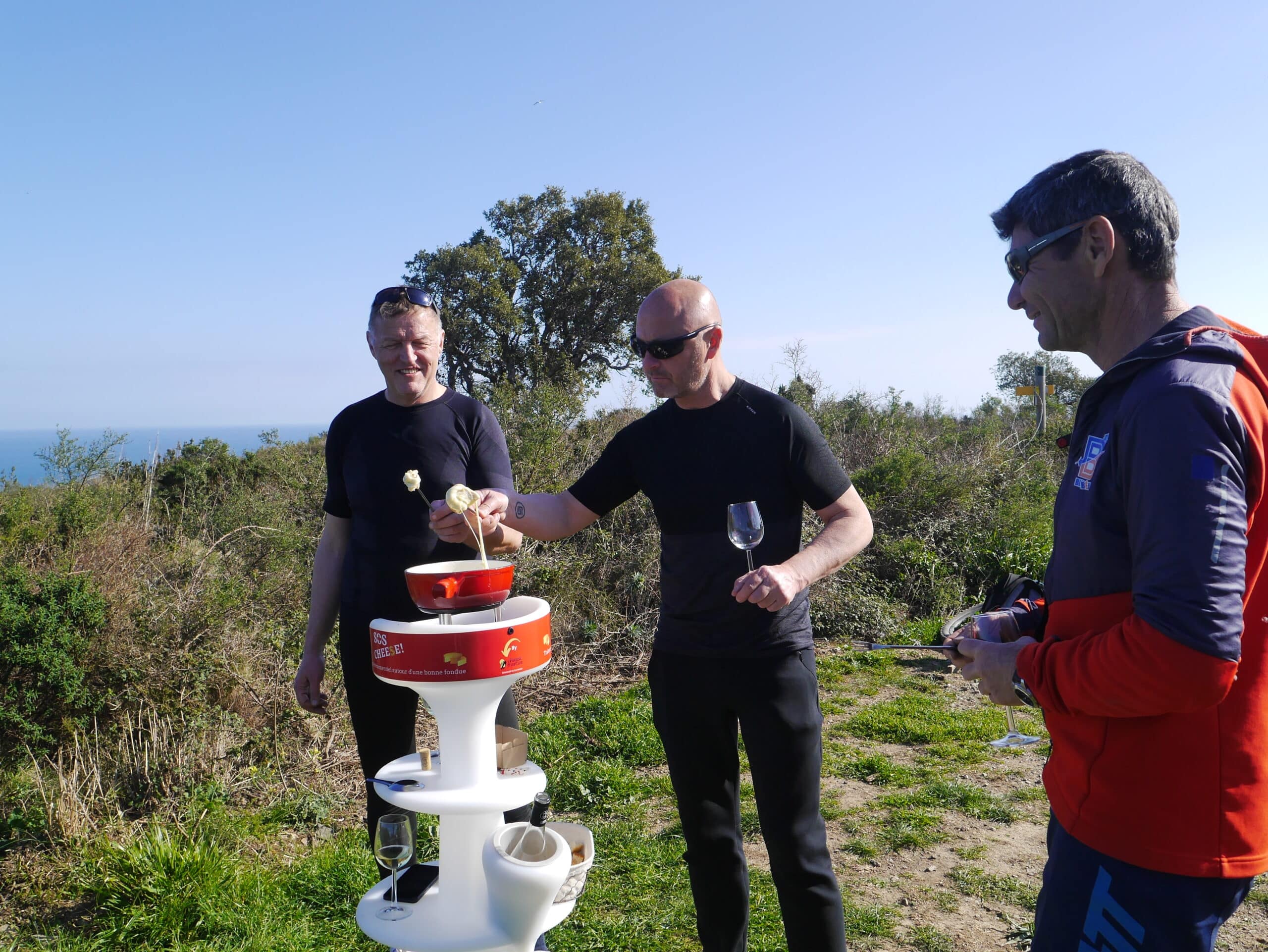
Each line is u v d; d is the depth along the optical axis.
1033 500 10.07
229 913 3.38
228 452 10.23
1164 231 1.53
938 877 3.73
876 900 3.54
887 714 5.77
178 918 3.33
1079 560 1.57
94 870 3.61
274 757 4.74
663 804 4.53
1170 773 1.42
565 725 5.48
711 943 2.66
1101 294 1.59
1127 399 1.45
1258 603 1.40
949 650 1.86
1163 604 1.30
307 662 3.15
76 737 4.40
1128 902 1.46
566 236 32.12
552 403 9.41
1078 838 1.54
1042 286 1.64
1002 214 1.75
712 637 2.55
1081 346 1.67
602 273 31.30
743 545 2.38
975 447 11.98
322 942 3.26
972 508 9.70
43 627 4.58
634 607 7.60
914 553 8.65
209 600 5.43
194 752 4.48
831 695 6.28
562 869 2.08
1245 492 1.35
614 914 3.46
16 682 4.59
